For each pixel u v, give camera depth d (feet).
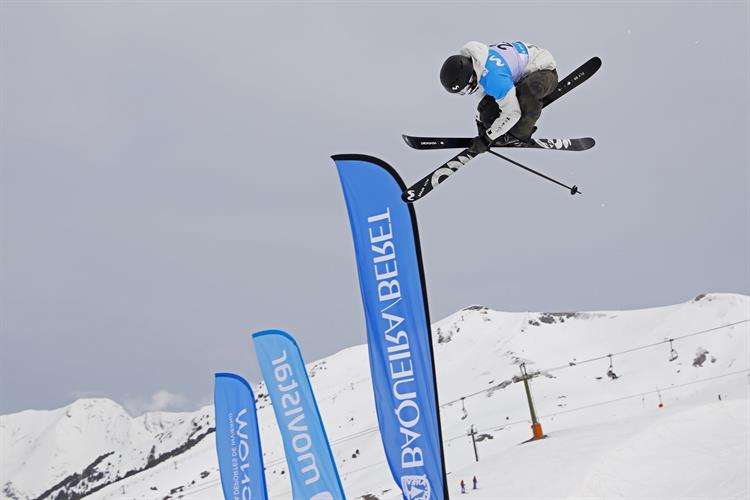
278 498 375.25
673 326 528.22
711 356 439.22
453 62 17.19
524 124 17.85
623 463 96.68
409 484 24.04
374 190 25.40
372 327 25.11
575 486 90.22
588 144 20.11
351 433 548.31
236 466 52.03
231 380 53.47
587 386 448.24
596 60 18.10
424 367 24.22
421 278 24.56
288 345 43.83
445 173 18.11
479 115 17.97
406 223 24.89
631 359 498.28
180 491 513.45
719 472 87.20
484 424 392.06
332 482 41.68
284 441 42.60
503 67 16.92
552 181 20.13
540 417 371.35
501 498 94.89
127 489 595.88
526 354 608.60
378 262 25.16
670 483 88.69
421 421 24.12
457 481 112.78
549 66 17.61
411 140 18.33
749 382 184.75
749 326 469.98
